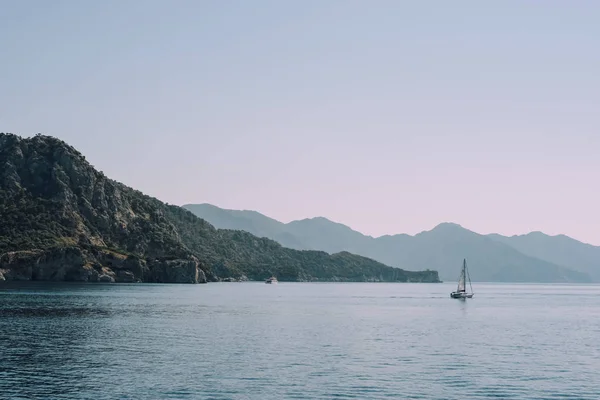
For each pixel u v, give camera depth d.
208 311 162.62
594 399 60.56
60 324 114.38
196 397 57.81
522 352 90.69
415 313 176.62
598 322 151.50
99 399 56.28
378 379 67.81
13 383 61.91
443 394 61.66
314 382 65.44
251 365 74.12
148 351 83.31
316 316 155.25
